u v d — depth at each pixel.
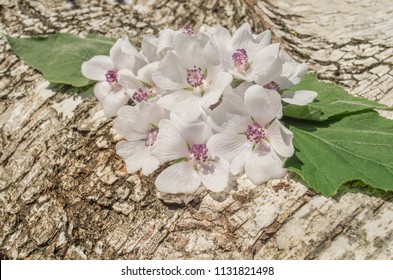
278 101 0.34
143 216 0.36
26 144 0.42
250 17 0.51
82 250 0.36
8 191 0.40
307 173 0.35
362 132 0.37
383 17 0.52
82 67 0.40
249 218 0.35
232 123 0.35
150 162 0.36
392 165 0.35
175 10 0.52
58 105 0.43
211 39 0.35
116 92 0.39
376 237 0.34
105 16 0.51
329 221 0.34
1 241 0.38
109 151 0.39
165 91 0.37
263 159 0.34
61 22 0.50
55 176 0.39
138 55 0.38
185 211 0.36
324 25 0.52
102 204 0.37
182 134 0.34
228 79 0.34
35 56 0.45
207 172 0.34
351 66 0.46
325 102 0.40
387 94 0.42
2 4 0.52
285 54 0.38
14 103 0.44
